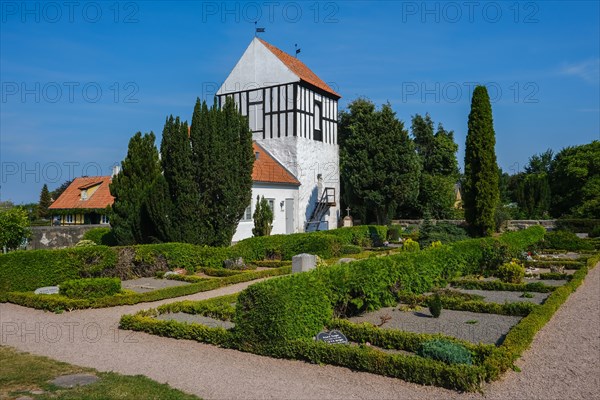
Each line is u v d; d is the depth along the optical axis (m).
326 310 9.14
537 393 6.34
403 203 37.44
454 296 13.01
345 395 6.29
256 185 28.09
